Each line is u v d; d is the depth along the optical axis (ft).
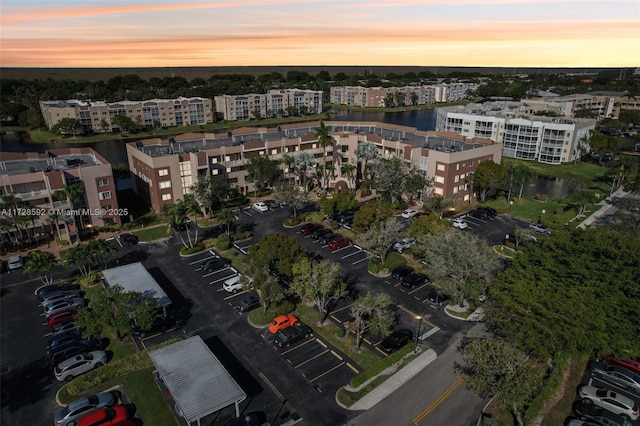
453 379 152.66
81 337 170.19
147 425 133.18
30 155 312.09
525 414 133.39
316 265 186.09
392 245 254.06
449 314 192.13
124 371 155.53
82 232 275.39
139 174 336.70
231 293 209.97
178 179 316.81
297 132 424.05
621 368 154.71
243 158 347.77
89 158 318.86
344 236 272.72
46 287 211.61
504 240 262.26
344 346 170.71
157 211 314.96
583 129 474.49
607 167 439.63
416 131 409.49
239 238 269.44
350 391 146.51
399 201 323.57
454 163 313.94
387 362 159.84
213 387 134.92
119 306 165.99
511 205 330.95
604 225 276.41
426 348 169.27
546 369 156.15
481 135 513.45
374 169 326.65
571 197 344.69
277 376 154.40
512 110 577.02
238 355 165.68
